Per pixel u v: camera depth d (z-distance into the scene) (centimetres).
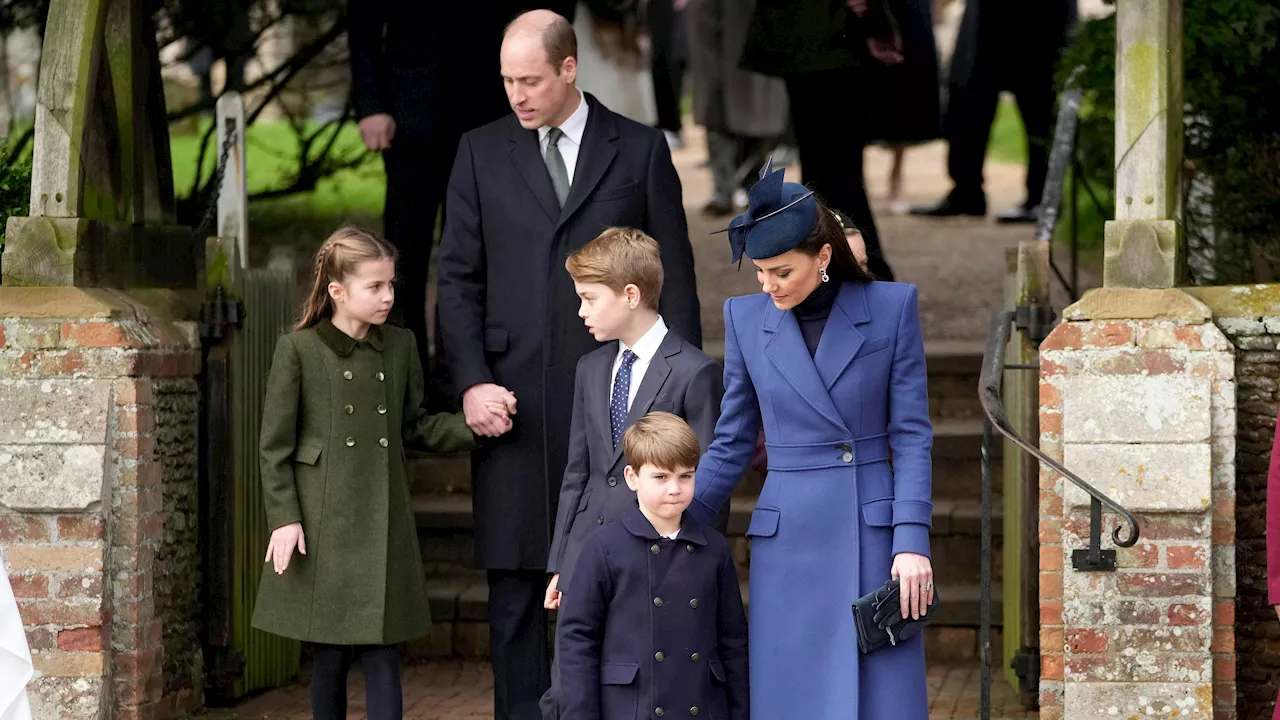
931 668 2345
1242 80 2305
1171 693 1752
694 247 3750
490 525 1909
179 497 2100
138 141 2150
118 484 1947
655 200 1919
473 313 1920
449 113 2477
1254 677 1825
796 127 2556
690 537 1524
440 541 2581
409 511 1866
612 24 4438
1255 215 2317
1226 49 2289
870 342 1526
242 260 2441
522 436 1903
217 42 3089
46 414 1925
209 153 3806
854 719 1476
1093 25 2483
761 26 2497
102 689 1925
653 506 1492
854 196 2536
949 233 3803
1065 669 1773
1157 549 1753
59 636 1920
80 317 1931
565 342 1900
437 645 2466
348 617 1786
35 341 1933
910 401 1527
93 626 1919
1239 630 1823
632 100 4528
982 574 1805
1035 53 3675
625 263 1662
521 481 1902
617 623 1510
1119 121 1802
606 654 1512
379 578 1800
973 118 3894
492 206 1920
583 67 4469
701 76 3916
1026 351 2078
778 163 4372
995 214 4072
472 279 1931
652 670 1498
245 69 3291
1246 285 1811
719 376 1672
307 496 1808
